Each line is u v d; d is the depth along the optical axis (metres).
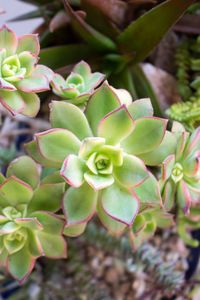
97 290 0.58
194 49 0.51
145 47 0.47
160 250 0.61
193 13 0.53
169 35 0.52
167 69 0.52
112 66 0.49
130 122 0.34
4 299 0.65
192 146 0.37
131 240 0.42
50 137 0.34
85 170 0.34
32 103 0.38
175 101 0.50
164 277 0.56
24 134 0.70
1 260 0.38
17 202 0.37
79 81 0.40
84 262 0.60
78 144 0.34
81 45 0.49
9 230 0.35
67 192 0.34
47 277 0.58
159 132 0.34
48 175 0.38
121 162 0.34
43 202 0.37
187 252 0.62
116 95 0.35
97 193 0.35
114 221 0.35
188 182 0.38
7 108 0.37
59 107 0.35
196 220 0.55
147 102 0.36
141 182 0.33
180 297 0.57
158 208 0.39
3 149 0.60
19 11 0.76
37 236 0.37
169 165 0.35
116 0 0.47
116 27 0.49
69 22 0.50
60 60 0.49
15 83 0.37
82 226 0.38
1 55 0.37
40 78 0.37
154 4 0.50
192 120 0.45
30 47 0.38
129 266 0.57
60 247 0.38
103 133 0.34
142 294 0.59
